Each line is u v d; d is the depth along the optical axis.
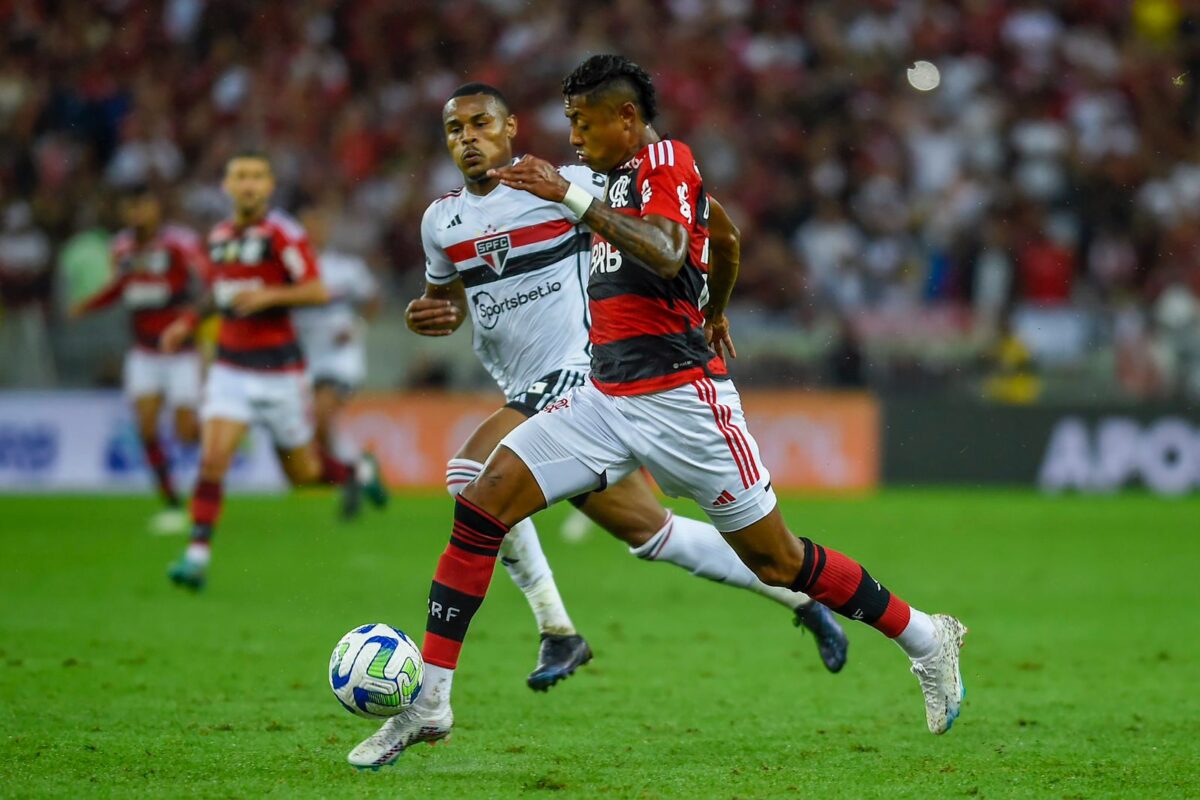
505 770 17.94
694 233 17.88
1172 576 38.94
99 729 20.17
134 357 48.66
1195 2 86.88
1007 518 53.25
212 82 81.56
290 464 37.59
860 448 63.78
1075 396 65.50
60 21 83.31
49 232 74.25
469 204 23.27
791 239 75.38
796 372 64.75
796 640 29.14
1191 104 84.38
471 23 82.56
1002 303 71.06
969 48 84.19
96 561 40.75
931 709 19.12
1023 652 27.73
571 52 81.50
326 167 76.62
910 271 72.75
